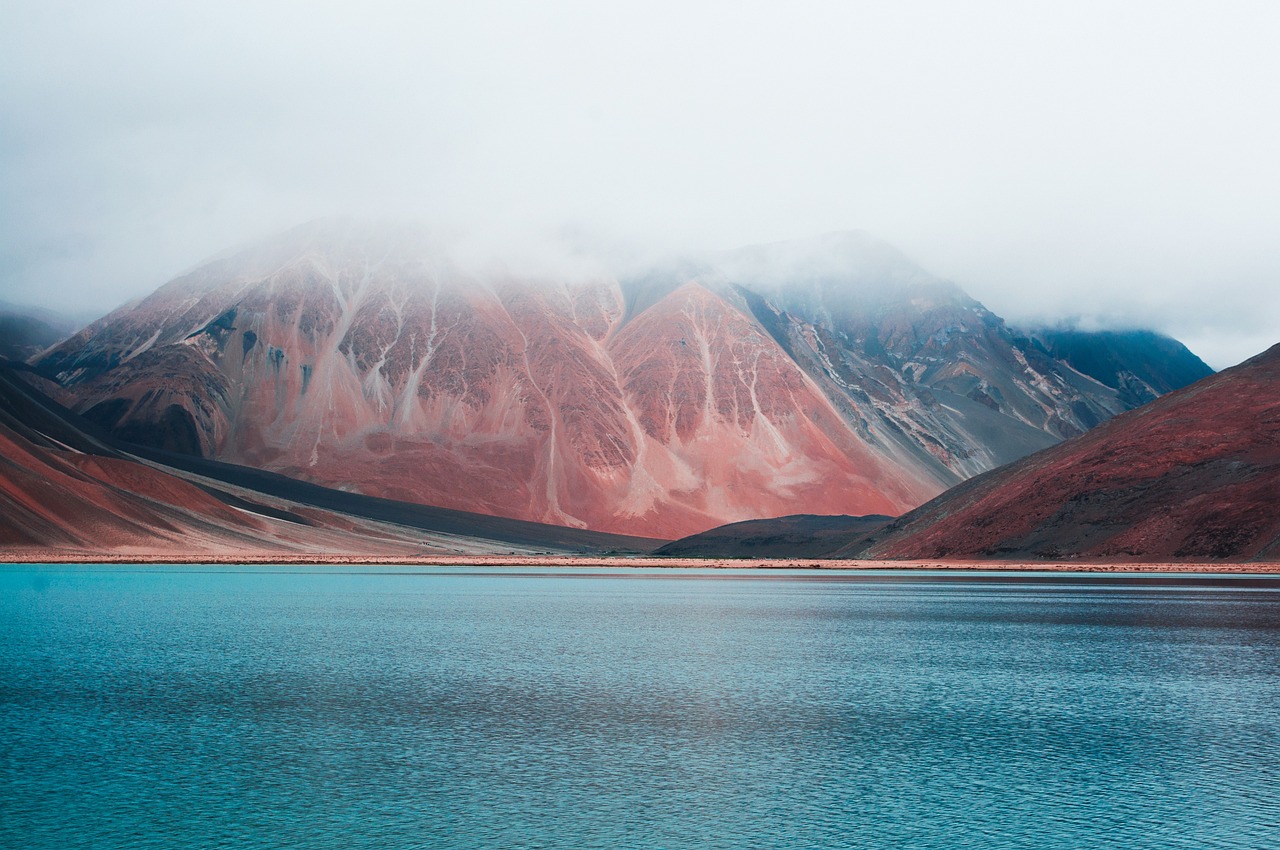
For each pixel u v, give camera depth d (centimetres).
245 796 2750
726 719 3769
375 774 2975
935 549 18650
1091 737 3484
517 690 4375
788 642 6278
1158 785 2880
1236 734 3531
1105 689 4472
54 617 7481
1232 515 15162
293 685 4462
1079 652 5778
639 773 3000
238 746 3300
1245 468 16025
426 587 12525
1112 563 15488
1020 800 2742
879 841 2419
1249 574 13688
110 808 2642
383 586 12619
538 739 3422
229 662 5191
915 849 2364
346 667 5047
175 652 5559
